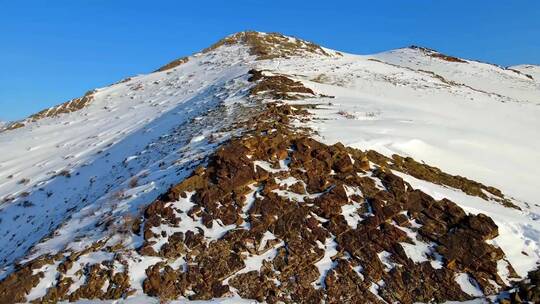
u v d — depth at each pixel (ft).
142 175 62.03
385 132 69.72
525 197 60.90
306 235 45.44
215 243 44.83
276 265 42.80
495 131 90.99
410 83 135.44
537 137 94.32
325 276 41.70
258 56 166.81
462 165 65.98
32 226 70.03
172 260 43.70
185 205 49.19
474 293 40.40
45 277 43.42
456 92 130.21
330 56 196.65
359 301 39.63
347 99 95.25
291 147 56.13
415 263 42.83
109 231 48.42
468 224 45.93
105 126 117.39
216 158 53.83
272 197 49.08
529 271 42.60
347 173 52.49
